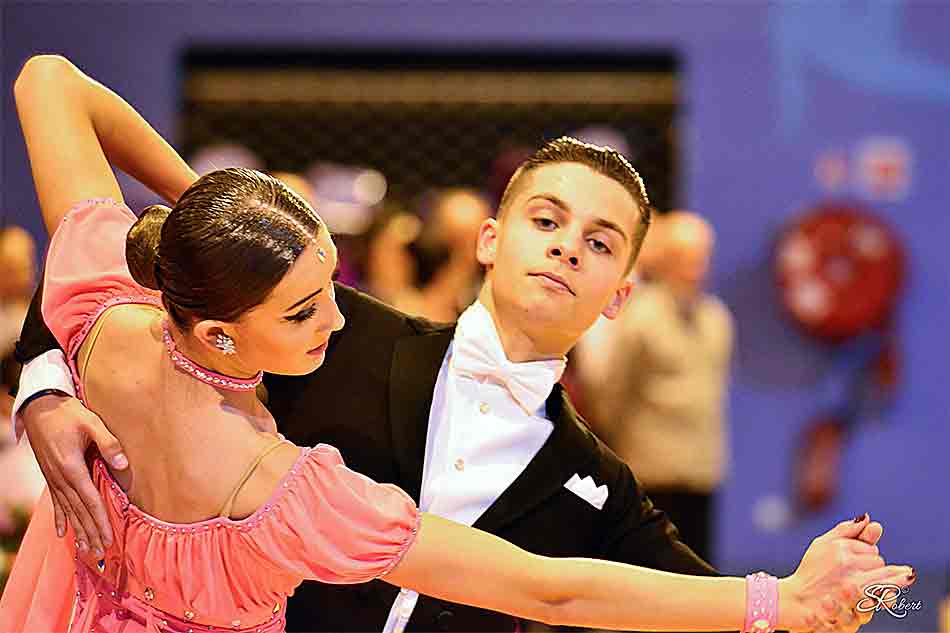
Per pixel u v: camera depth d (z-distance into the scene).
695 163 20.97
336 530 5.19
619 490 6.97
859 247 20.83
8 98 20.53
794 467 21.00
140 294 5.86
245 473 5.20
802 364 21.02
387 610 6.95
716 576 6.93
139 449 5.38
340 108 21.30
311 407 6.84
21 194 20.47
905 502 21.11
